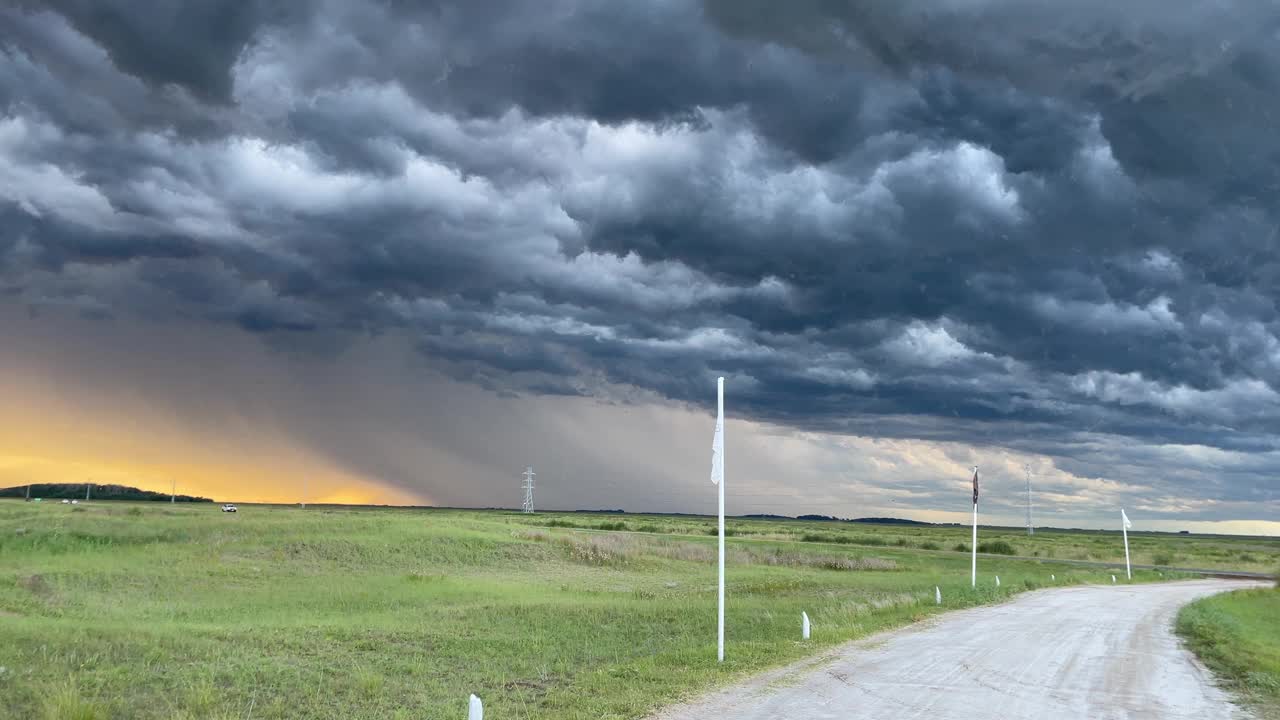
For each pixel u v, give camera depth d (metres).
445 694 17.72
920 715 14.88
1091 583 62.47
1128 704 16.25
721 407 21.44
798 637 25.28
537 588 47.62
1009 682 18.33
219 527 64.31
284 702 16.94
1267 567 93.94
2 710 15.33
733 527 150.88
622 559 66.81
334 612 34.09
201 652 21.84
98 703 15.57
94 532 59.78
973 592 42.22
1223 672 20.14
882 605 34.66
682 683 17.64
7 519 64.75
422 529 68.56
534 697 17.22
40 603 31.62
